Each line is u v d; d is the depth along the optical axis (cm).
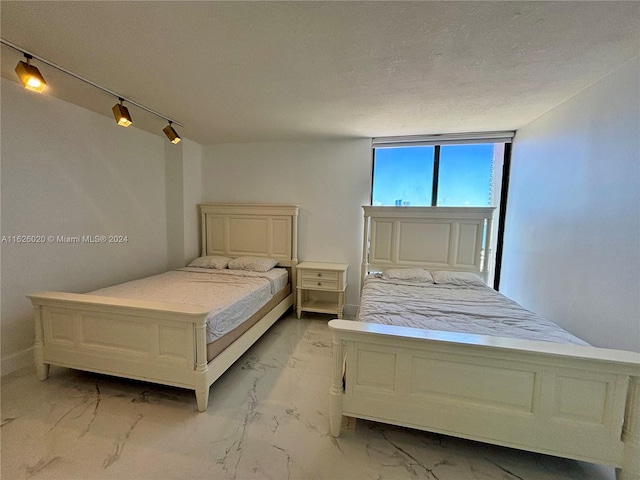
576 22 136
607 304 187
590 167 203
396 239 341
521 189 298
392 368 149
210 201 399
